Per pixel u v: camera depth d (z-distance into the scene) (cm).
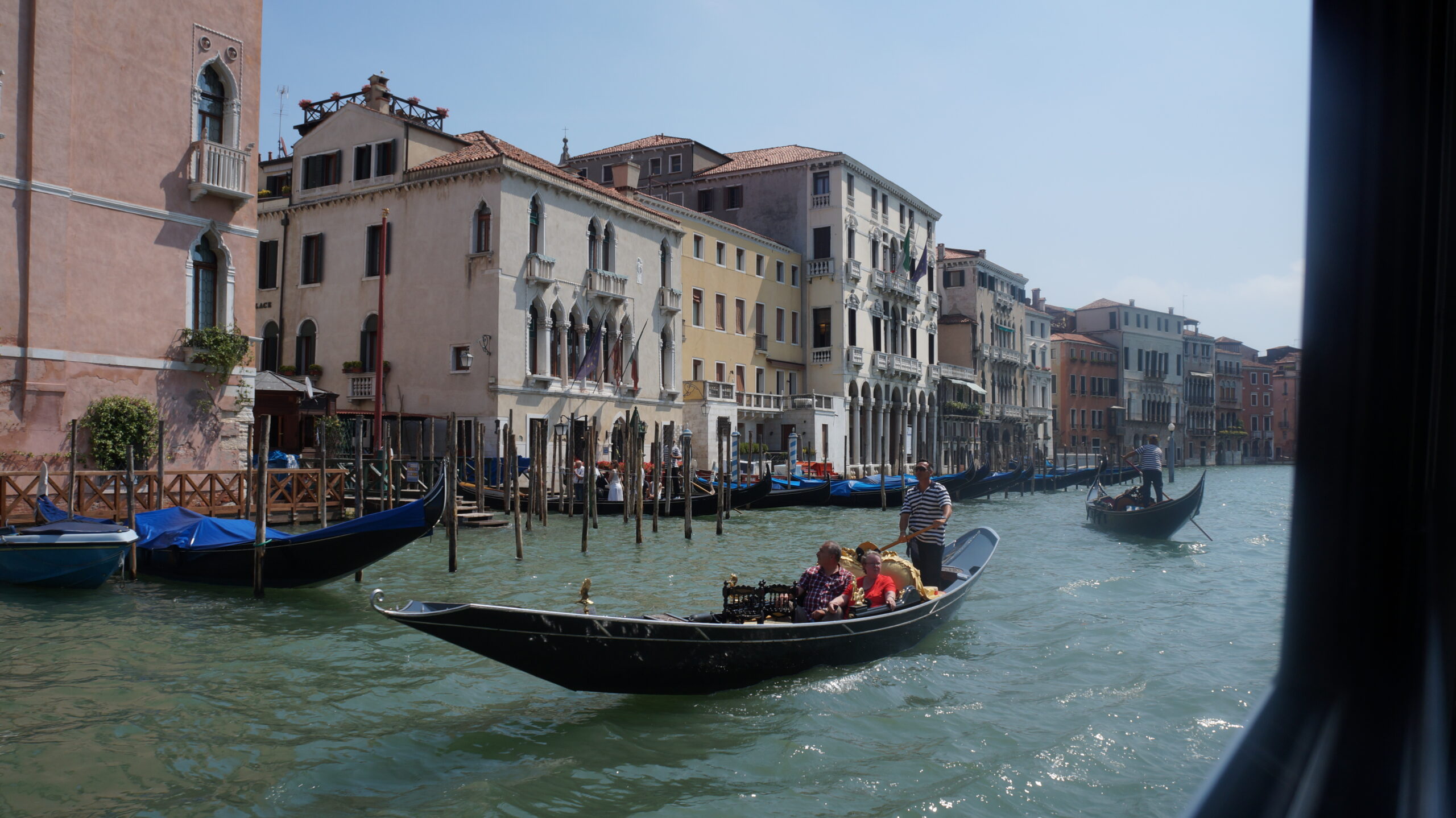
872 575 955
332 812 558
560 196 3097
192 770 624
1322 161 150
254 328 1980
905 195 5400
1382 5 147
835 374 4681
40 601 1198
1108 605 1237
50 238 1672
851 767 623
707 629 756
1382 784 131
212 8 1911
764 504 3161
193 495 1677
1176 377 8250
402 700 777
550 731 698
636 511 2016
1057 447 7500
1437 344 149
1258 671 877
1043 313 7369
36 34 1655
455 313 2920
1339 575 153
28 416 1644
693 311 3950
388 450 2128
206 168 1877
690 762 634
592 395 3189
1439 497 149
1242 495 3719
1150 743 664
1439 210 148
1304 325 154
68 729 704
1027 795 572
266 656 929
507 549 1895
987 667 899
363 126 3133
